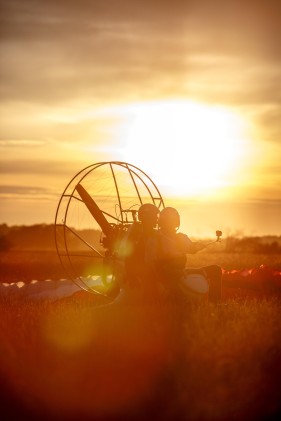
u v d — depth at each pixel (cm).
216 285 2016
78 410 1180
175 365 1296
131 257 1980
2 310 2072
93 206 2109
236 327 1505
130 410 1177
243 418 1175
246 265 4772
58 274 4531
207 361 1312
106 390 1226
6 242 12056
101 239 2150
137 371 1300
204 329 1495
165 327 1504
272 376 1312
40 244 12662
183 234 1984
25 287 2652
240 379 1269
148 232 1973
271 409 1195
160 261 1944
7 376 1269
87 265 4922
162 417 1159
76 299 2319
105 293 2141
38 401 1199
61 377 1263
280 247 10069
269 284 2539
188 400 1189
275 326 1552
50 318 1730
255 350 1378
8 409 1190
